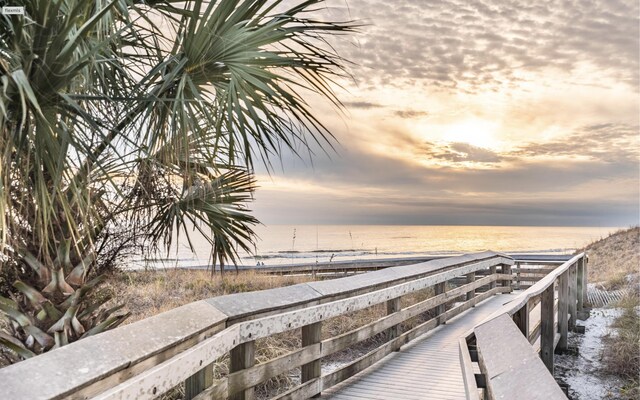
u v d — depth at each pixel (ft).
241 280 35.19
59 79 7.77
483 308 28.43
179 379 7.57
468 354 8.21
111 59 9.19
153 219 11.73
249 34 9.79
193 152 11.46
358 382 14.66
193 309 9.31
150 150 9.31
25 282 10.02
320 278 39.50
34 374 5.52
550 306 16.94
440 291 23.61
